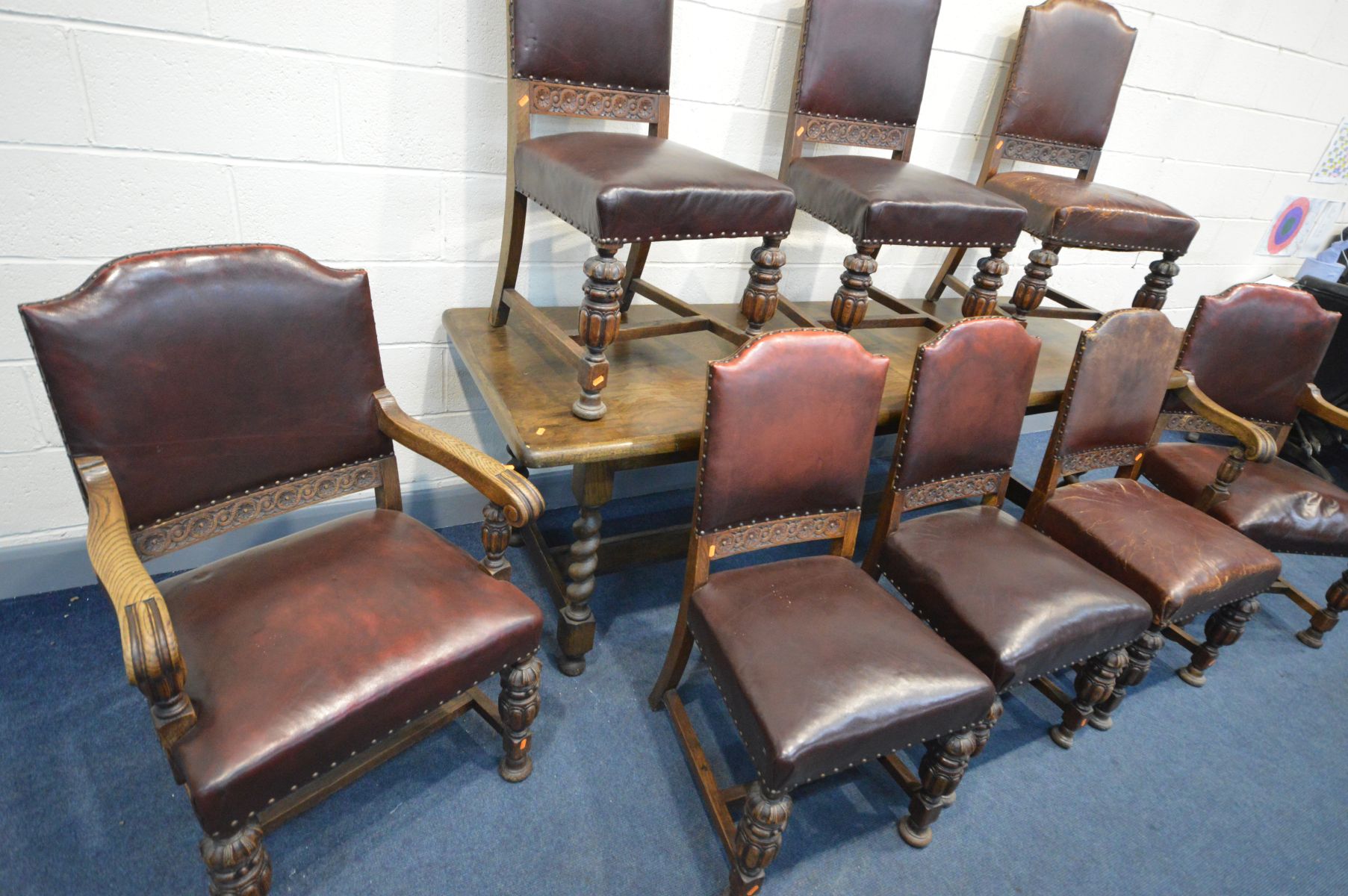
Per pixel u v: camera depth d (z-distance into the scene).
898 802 1.41
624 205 1.19
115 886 1.11
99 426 0.95
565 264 1.87
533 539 1.85
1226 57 2.54
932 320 1.96
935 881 1.27
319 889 1.14
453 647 1.04
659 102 1.62
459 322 1.72
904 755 1.51
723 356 1.80
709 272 2.06
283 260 1.08
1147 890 1.30
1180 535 1.63
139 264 0.96
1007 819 1.40
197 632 0.98
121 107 1.29
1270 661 1.96
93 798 1.22
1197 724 1.70
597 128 1.79
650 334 1.55
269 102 1.39
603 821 1.30
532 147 1.42
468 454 1.14
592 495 1.40
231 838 0.89
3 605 1.57
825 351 1.26
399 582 1.12
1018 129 2.09
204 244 1.46
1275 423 2.13
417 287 1.71
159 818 1.21
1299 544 1.84
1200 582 1.51
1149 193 2.78
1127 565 1.56
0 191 1.27
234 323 1.04
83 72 1.25
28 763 1.26
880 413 1.65
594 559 1.48
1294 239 3.31
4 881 1.09
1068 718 1.56
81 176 1.32
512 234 1.56
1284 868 1.38
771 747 1.02
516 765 1.33
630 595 1.86
